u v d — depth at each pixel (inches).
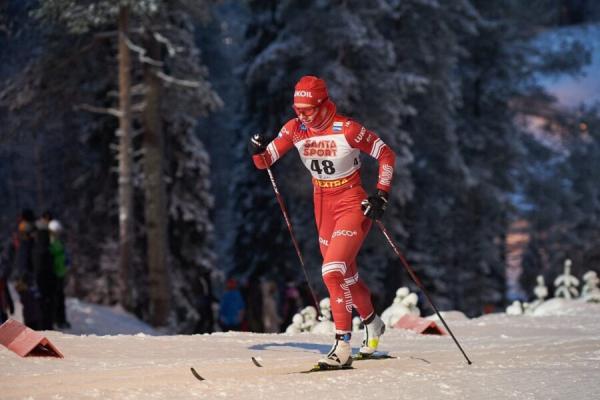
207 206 3021.7
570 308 1385.3
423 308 3260.3
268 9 3496.6
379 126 3068.4
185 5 2470.5
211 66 4532.5
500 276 4224.9
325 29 3031.5
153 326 2479.1
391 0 3206.2
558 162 4709.6
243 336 883.4
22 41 2716.5
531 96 4574.3
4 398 520.4
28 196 3836.1
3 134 2586.1
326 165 674.2
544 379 599.2
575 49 4709.6
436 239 3688.5
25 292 1515.7
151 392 546.9
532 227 4690.0
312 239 3208.7
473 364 673.0
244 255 3585.1
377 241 3117.6
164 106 2652.6
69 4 2170.3
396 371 631.8
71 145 3253.0
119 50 2331.4
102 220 3016.7
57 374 593.3
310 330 1158.3
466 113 4087.1
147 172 2513.5
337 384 582.9
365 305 698.2
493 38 4067.4
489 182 3983.8
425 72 3410.4
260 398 539.2
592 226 4712.1
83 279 3038.9
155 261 2496.3
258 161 709.9
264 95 3484.3
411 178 3326.8
